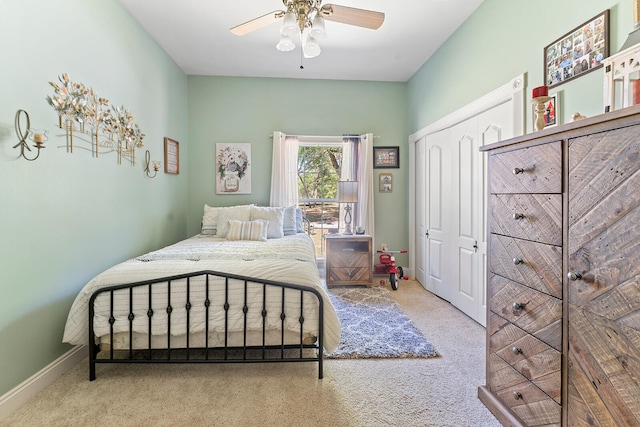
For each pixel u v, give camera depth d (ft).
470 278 9.61
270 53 11.56
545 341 4.13
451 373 6.51
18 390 5.44
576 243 3.64
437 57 11.37
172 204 12.08
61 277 6.50
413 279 14.10
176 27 9.77
